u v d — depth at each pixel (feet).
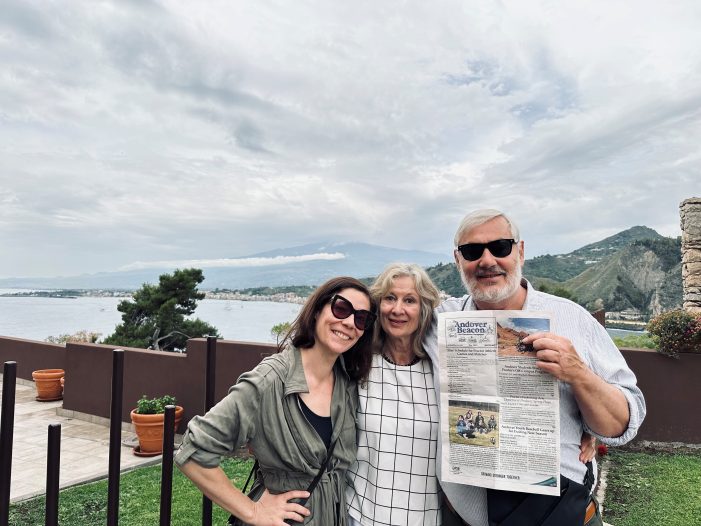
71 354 26.61
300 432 5.43
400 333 6.41
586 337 5.78
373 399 6.40
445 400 5.60
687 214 35.29
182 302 48.19
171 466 6.20
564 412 5.53
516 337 5.26
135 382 23.27
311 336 5.88
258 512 5.19
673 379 19.95
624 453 19.38
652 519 13.57
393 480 6.16
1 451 5.22
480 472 5.32
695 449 19.53
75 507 14.57
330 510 5.53
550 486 5.01
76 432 23.59
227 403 5.28
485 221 6.02
